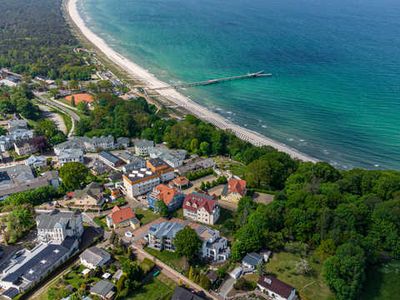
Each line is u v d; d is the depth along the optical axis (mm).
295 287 183875
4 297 180625
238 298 179375
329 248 197750
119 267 197375
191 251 197000
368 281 190250
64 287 184375
